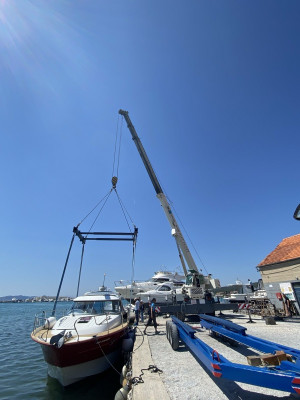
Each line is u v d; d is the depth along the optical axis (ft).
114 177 43.19
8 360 41.19
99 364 26.23
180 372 18.42
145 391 14.82
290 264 51.52
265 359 13.50
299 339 27.45
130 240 38.47
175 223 62.44
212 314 46.96
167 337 30.04
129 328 37.01
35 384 29.14
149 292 61.41
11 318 133.08
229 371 12.87
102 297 34.60
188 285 55.06
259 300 64.69
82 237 37.47
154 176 65.82
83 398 23.47
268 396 14.05
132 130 68.03
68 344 23.16
